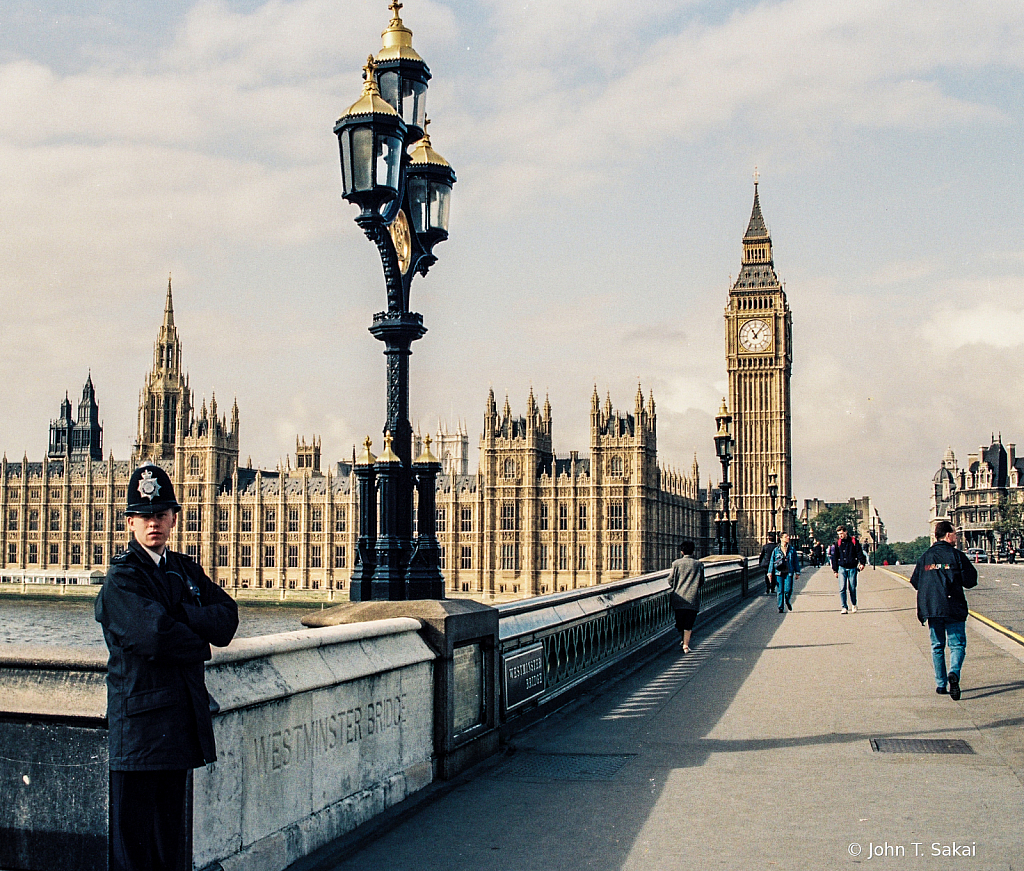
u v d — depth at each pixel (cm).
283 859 838
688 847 921
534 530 17912
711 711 1617
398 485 1227
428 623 1152
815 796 1090
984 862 873
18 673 769
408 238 1307
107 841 741
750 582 5512
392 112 1163
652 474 17825
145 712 673
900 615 3391
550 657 1633
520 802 1073
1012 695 1706
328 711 927
